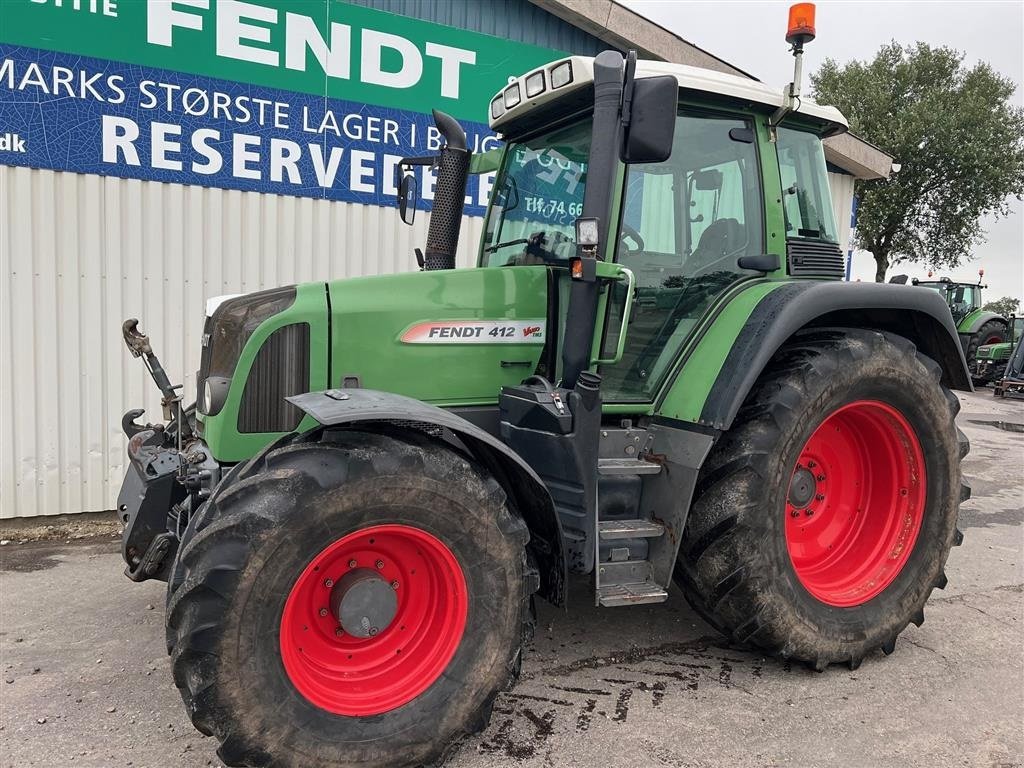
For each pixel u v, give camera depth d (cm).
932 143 2067
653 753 248
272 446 243
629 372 306
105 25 467
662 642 337
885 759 248
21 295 467
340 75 538
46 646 325
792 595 293
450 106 581
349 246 557
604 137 261
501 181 362
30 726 260
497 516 239
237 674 206
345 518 218
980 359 1702
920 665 319
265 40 511
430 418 227
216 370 296
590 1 601
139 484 326
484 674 239
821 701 286
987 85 2153
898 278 365
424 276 292
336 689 230
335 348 275
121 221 486
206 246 511
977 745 257
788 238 341
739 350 290
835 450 341
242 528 207
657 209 307
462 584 237
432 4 566
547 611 368
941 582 340
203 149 502
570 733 260
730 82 308
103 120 473
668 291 312
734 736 260
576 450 264
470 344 294
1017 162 2083
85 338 485
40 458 482
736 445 288
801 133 349
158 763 239
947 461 332
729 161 321
